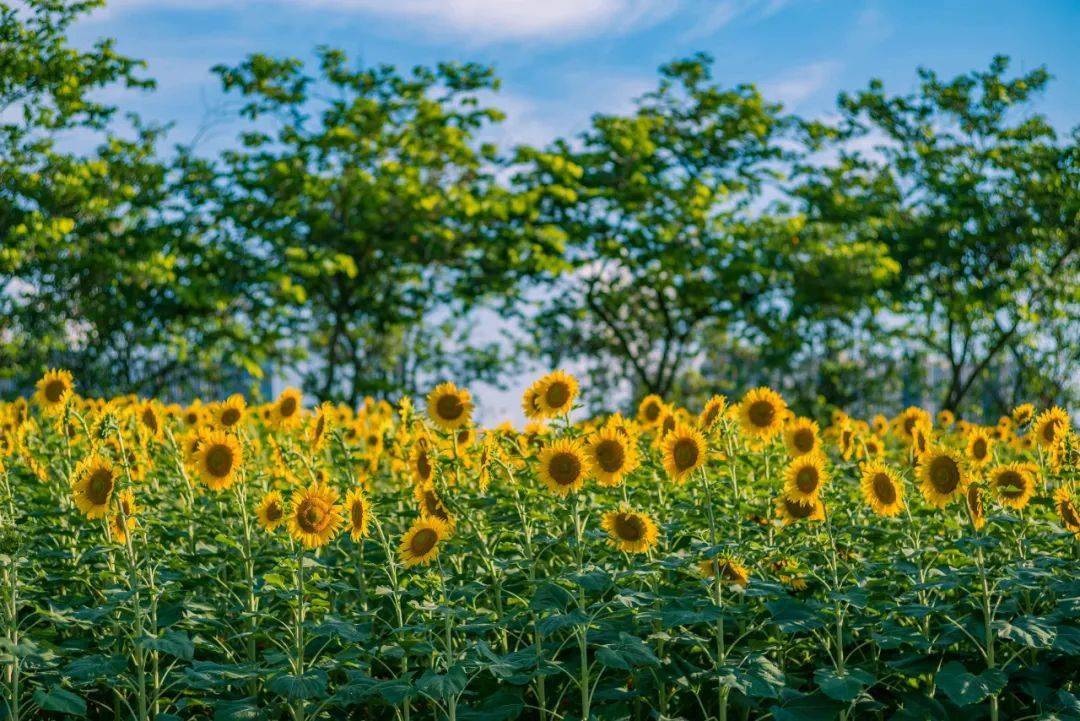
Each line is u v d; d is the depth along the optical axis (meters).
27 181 13.35
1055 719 4.18
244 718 4.25
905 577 5.02
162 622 4.51
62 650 4.52
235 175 17.06
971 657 4.61
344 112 17.17
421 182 17.98
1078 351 19.89
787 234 19.59
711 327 22.81
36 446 6.43
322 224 17.45
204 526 5.59
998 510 5.28
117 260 14.64
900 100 20.62
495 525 5.02
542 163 18.17
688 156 20.36
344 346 21.28
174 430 7.51
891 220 20.92
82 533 5.25
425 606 4.21
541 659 4.29
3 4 12.65
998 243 19.95
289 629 4.48
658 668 4.59
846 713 4.37
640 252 19.36
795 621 4.49
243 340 16.77
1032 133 19.84
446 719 4.41
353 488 5.43
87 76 13.08
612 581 4.21
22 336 15.34
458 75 17.80
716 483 5.48
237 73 17.17
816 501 4.79
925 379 22.33
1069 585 4.69
